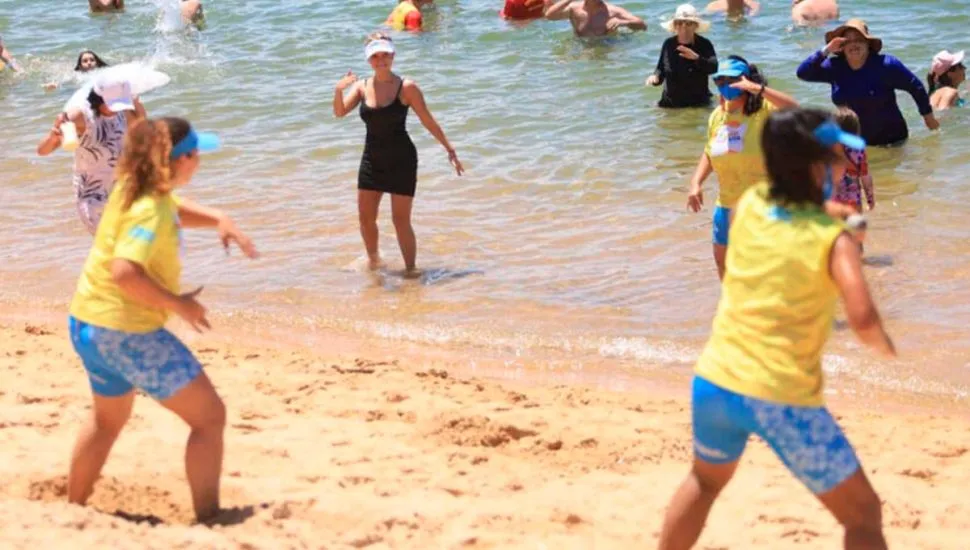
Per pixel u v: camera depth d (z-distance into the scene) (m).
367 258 12.55
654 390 9.41
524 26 23.38
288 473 7.46
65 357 9.90
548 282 11.85
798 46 20.94
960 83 18.23
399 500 7.01
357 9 25.36
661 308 11.07
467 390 9.24
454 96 19.31
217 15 25.52
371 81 11.94
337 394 9.10
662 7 24.53
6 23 26.12
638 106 18.48
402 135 11.95
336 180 15.49
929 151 15.58
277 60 22.05
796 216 5.18
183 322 11.12
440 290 11.73
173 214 5.98
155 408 8.62
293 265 12.50
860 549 5.14
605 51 21.61
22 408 8.54
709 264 12.14
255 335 10.77
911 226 12.92
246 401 8.91
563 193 14.72
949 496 7.28
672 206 14.05
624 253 12.61
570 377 9.72
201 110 19.20
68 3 27.70
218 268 12.47
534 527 6.70
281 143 17.28
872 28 21.45
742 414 5.18
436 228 13.59
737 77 9.84
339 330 10.84
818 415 5.13
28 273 12.49
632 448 8.10
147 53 23.06
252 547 5.86
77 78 21.66
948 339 10.03
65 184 15.73
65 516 5.96
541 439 8.23
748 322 5.20
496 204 14.41
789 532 6.64
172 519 6.57
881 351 4.98
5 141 17.84
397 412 8.71
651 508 7.01
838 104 15.97
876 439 8.25
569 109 18.42
